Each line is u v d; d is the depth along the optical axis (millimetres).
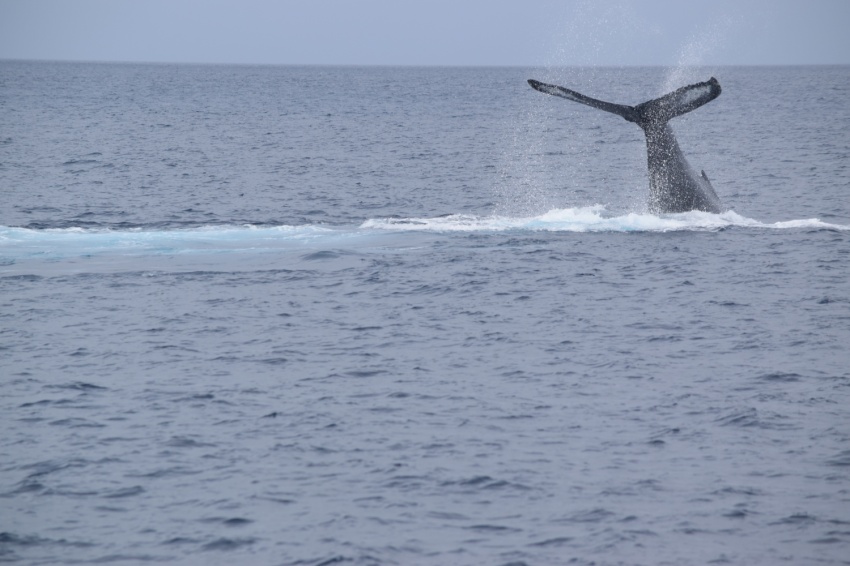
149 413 47844
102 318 65000
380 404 49062
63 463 42031
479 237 90500
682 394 50281
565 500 38562
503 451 43219
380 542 35281
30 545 35219
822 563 33844
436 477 40594
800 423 46219
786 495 38844
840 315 65250
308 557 34281
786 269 78000
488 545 35125
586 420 46844
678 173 95688
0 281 74375
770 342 59281
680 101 92875
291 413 47844
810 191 131000
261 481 40281
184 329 62594
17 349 58406
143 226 101625
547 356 56875
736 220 95812
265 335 61375
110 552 34719
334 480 40344
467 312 66562
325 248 85812
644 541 35344
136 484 40031
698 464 41781
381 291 71938
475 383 52219
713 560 34062
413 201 124188
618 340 59969
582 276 76188
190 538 35656
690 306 67688
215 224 103438
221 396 50281
